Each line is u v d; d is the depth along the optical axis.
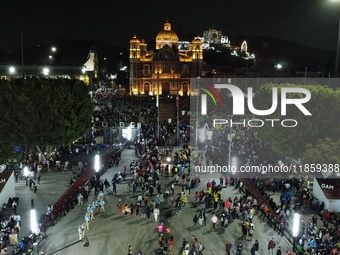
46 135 46.56
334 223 32.66
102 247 29.66
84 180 43.72
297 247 28.02
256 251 28.27
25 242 28.62
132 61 152.50
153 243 30.39
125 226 33.22
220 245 30.11
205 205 37.22
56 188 41.81
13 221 31.83
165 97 124.38
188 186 40.97
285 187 39.78
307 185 41.75
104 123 69.25
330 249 27.48
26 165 45.91
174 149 59.66
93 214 34.88
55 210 34.97
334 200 35.56
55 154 54.03
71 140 50.12
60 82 51.47
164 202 38.47
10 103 45.47
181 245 30.09
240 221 34.34
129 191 41.09
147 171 46.00
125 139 64.81
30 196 39.53
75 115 49.44
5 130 45.09
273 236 31.59
